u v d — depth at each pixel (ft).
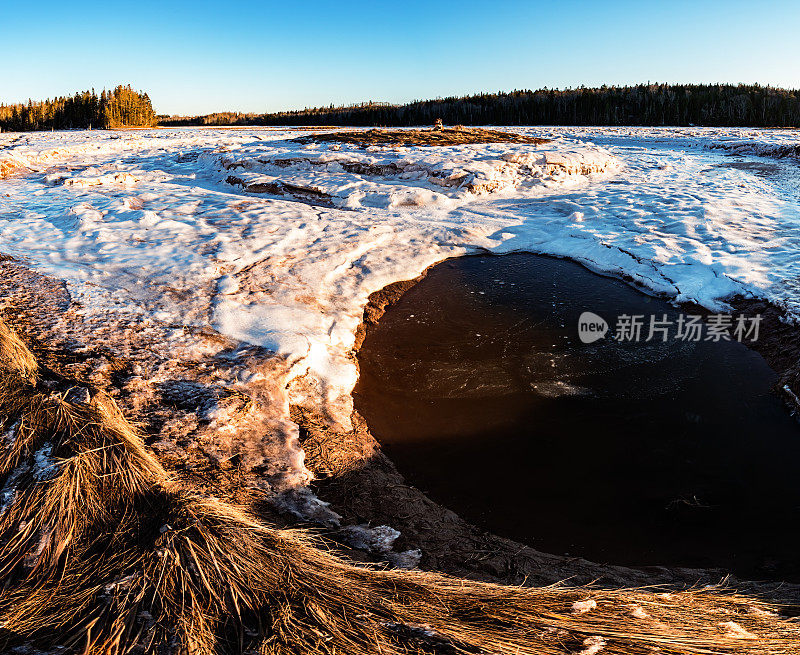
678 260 32.60
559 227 42.22
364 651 8.55
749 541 13.99
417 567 12.67
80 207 41.22
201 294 26.13
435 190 51.44
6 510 11.32
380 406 19.90
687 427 18.56
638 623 9.31
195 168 66.13
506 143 74.54
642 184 55.21
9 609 9.37
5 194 50.14
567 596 10.20
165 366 19.66
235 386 18.90
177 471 14.55
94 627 8.97
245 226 38.19
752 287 27.71
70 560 10.46
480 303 29.35
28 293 25.14
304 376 20.56
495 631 8.96
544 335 25.45
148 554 10.23
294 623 9.01
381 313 27.73
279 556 10.61
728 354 23.32
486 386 21.12
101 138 111.45
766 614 10.35
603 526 14.58
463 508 15.19
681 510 15.07
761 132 123.95
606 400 20.15
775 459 17.04
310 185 51.55
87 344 20.65
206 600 9.52
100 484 11.95
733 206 43.80
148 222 38.19
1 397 14.76
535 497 15.61
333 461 16.40
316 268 31.09
